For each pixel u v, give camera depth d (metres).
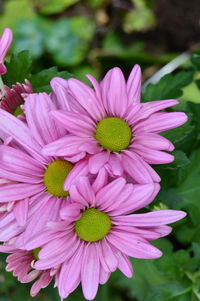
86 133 0.43
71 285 0.43
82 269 0.43
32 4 0.80
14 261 0.44
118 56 0.68
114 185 0.42
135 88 0.44
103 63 0.70
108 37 0.82
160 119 0.43
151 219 0.43
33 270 0.44
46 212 0.43
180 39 0.81
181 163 0.46
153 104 0.43
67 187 0.41
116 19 0.83
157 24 0.82
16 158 0.43
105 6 0.83
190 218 0.53
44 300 0.58
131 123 0.43
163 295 0.52
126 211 0.43
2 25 0.79
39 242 0.42
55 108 0.43
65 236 0.43
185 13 0.81
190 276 0.52
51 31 0.78
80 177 0.41
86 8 0.83
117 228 0.43
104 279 0.44
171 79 0.51
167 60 0.70
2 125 0.43
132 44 0.82
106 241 0.43
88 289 0.43
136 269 0.56
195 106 0.52
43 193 0.44
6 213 0.43
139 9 0.82
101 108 0.43
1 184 0.43
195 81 0.55
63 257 0.43
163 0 0.82
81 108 0.44
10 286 0.59
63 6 0.80
